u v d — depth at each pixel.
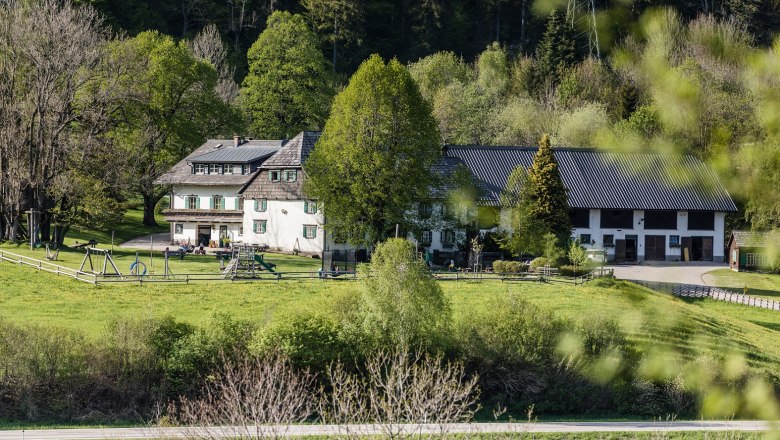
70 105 95.00
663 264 104.06
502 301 52.69
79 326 55.47
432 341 49.25
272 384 36.66
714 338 36.16
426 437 33.66
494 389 48.72
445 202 91.56
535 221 88.00
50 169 92.06
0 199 92.81
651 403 43.03
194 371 46.19
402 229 87.94
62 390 45.16
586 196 107.31
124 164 97.06
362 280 52.47
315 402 44.16
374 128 87.69
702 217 108.75
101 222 98.56
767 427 16.31
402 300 49.53
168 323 49.28
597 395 45.44
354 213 86.25
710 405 17.94
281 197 104.25
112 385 45.31
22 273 74.75
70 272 75.88
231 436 33.00
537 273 79.88
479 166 110.12
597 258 96.19
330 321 49.69
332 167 87.50
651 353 19.38
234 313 61.22
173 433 36.62
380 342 48.72
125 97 98.12
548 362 48.12
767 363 29.95
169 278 74.31
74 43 92.00
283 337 46.72
